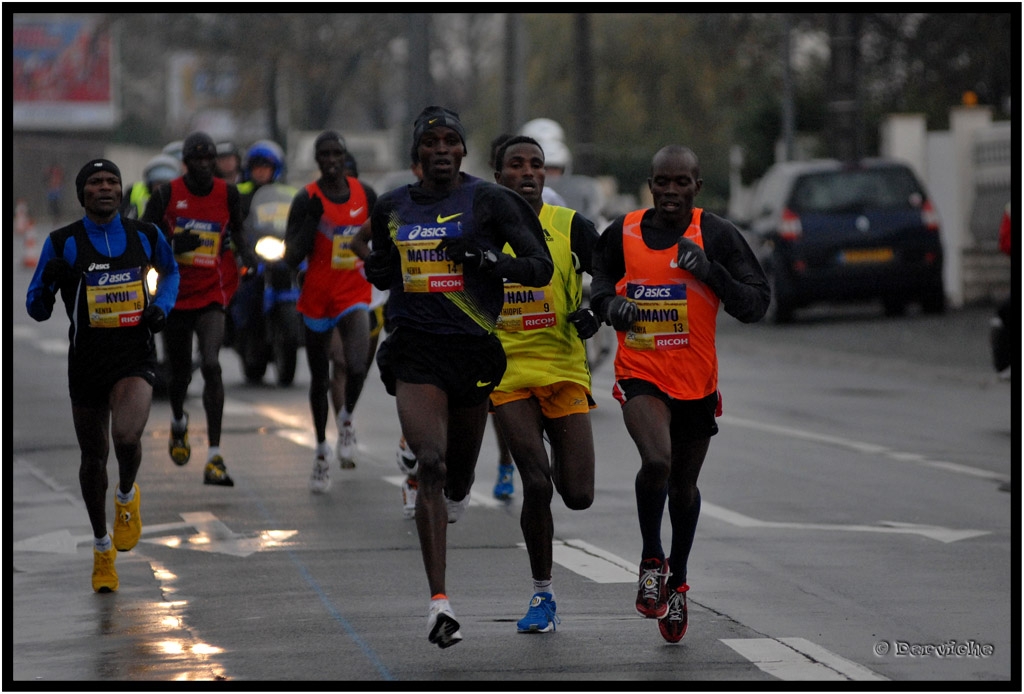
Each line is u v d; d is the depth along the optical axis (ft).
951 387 140.15
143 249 65.05
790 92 272.92
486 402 55.42
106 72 629.51
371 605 61.16
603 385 139.74
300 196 89.20
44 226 496.64
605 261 56.70
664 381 54.90
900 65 321.32
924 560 69.51
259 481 91.71
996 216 216.54
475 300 54.24
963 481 91.09
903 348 168.86
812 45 357.00
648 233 55.72
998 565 68.39
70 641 56.34
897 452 102.32
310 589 64.13
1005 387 138.51
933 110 296.92
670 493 55.77
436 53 597.93
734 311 54.19
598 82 420.36
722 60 392.68
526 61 428.97
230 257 93.20
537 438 57.21
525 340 57.52
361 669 51.98
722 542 73.72
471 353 54.29
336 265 89.40
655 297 55.06
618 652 53.98
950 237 225.97
